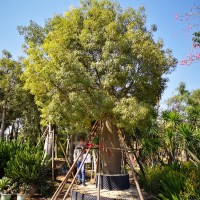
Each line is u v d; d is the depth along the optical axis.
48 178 11.65
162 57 8.12
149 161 13.97
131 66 7.54
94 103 7.36
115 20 8.45
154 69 8.20
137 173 9.48
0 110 25.00
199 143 10.12
